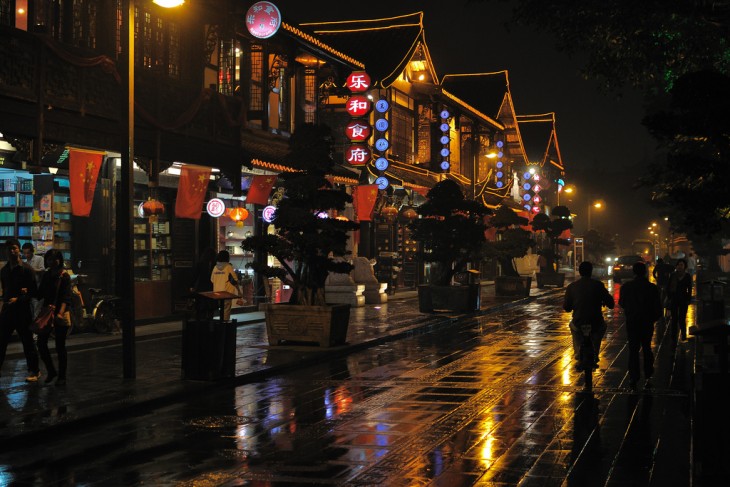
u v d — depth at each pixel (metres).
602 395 12.87
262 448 9.34
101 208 20.36
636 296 13.77
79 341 17.69
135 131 19.08
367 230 36.47
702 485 7.62
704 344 14.48
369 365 16.41
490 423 10.70
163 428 10.45
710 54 15.20
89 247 20.16
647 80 16.12
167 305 23.23
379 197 36.06
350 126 33.72
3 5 16.08
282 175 18.56
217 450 9.24
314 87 31.38
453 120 49.28
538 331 23.41
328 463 8.65
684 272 20.19
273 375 15.05
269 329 18.41
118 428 10.45
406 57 38.12
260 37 23.75
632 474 8.15
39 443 9.61
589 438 9.81
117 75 18.16
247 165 23.45
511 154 63.62
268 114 27.67
